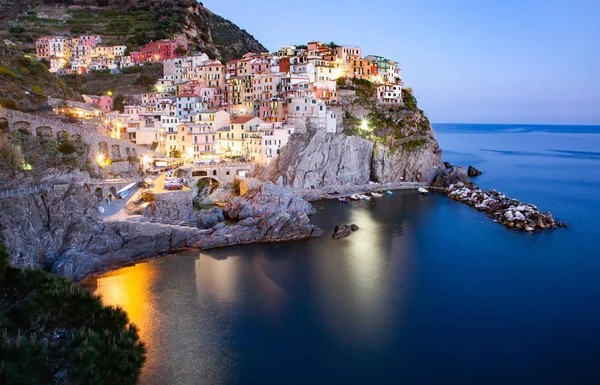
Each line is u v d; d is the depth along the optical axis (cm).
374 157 14225
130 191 9200
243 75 15725
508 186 15538
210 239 8319
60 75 16975
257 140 12700
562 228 9994
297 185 12494
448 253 8319
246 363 4809
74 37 19288
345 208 11544
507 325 5653
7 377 1633
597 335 5431
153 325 5497
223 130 13338
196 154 12581
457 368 4759
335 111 14388
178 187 9188
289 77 14350
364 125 14700
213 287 6625
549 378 4609
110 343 2178
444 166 15850
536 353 5047
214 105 16025
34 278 2409
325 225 9981
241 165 11925
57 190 7650
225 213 10238
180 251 8056
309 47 16938
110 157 10269
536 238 9262
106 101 14712
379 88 16112
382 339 5306
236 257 7912
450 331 5503
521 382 4534
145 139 12169
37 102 10075
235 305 6084
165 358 4862
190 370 4672
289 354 4978
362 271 7388
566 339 5341
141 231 7838
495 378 4597
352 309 6041
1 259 2358
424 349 5106
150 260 7612
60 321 2245
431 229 9856
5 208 6675
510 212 10519
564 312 6003
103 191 9019
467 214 11162
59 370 1958
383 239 9094
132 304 6000
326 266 7562
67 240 7219
